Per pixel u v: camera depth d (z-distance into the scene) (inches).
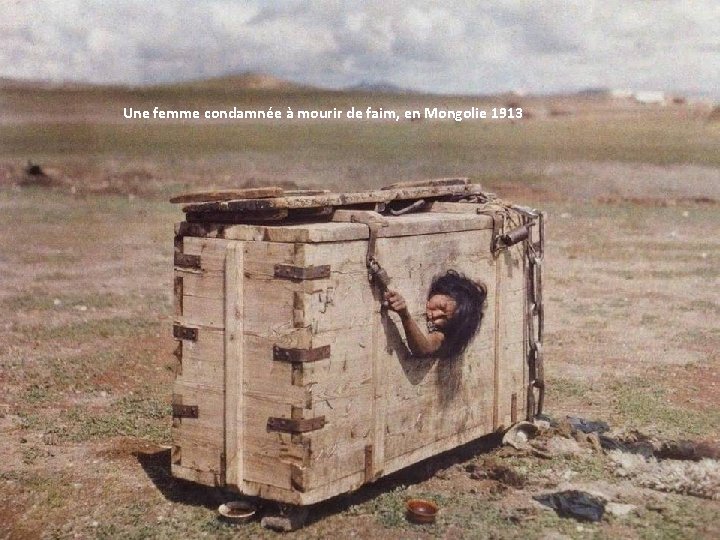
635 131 1987.0
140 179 1214.3
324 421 216.1
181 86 3754.9
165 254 679.7
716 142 1722.4
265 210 221.5
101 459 283.1
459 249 255.4
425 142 1899.6
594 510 232.5
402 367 237.1
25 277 589.9
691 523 226.2
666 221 818.2
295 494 214.2
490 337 270.5
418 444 244.8
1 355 406.6
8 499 253.1
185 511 241.3
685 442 289.3
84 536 229.1
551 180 1190.3
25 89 3201.3
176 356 231.5
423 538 219.0
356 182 1206.3
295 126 2549.2
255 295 216.7
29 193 1060.5
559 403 335.3
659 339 431.5
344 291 218.7
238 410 220.5
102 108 2854.3
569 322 466.0
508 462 270.2
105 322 467.8
